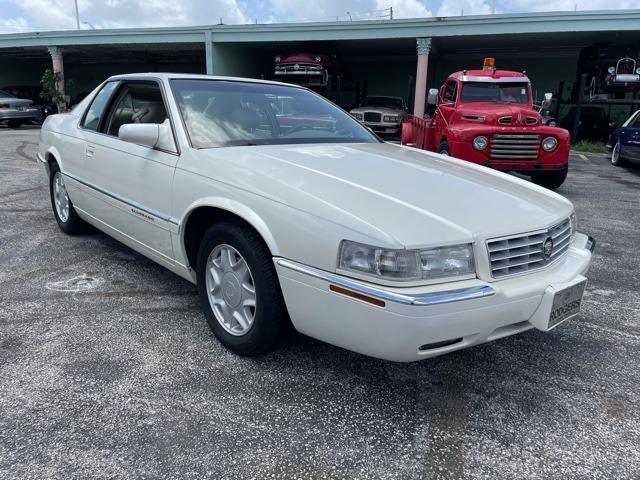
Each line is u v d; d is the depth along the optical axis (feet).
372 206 7.15
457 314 6.58
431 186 8.29
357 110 53.01
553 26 44.21
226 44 57.36
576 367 9.02
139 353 8.91
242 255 8.16
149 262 13.52
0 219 17.33
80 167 12.84
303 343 9.45
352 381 8.31
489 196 8.26
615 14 42.52
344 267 6.80
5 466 6.17
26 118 60.64
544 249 7.71
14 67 87.56
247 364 8.67
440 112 29.81
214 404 7.55
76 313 10.39
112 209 11.53
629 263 14.94
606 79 47.65
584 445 6.96
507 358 9.27
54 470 6.14
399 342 6.56
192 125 9.71
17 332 9.50
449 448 6.82
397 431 7.13
